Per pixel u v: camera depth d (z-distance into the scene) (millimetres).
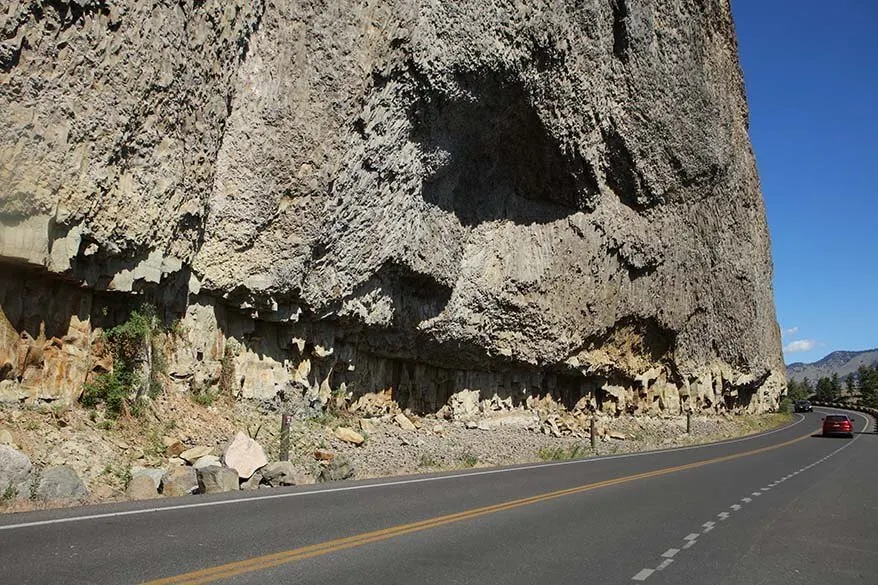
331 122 14938
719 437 35469
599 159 25703
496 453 20750
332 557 6156
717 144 33969
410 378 22375
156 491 9266
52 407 10320
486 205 22547
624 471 16281
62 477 8344
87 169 9969
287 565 5742
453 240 20984
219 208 13656
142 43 10484
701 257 36531
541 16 18688
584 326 28125
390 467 15430
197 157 12492
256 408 15242
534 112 20750
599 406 33000
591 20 21625
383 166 16766
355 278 17156
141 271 11703
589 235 27109
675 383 38469
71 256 10031
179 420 12539
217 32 12359
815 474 17531
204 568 5414
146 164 11180
